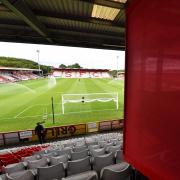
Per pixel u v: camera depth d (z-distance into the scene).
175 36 0.91
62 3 5.90
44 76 58.72
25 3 5.29
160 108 1.02
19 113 18.36
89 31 8.81
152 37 1.06
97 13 6.52
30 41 9.16
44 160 4.74
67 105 21.59
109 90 32.00
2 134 11.32
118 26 7.36
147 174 1.14
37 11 6.44
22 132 11.66
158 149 1.05
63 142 10.69
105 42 9.91
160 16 1.00
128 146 1.35
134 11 1.22
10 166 4.79
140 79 1.18
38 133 11.30
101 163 3.99
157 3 1.02
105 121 13.64
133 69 1.26
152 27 1.06
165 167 1.00
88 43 9.86
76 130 12.84
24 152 7.85
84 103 22.61
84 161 3.83
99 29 8.53
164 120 0.99
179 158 0.91
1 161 6.30
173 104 0.93
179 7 0.88
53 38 9.17
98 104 22.30
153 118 1.08
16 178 3.14
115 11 6.27
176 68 0.91
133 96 1.27
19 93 28.77
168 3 0.94
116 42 10.05
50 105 21.41
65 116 17.56
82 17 6.87
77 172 3.81
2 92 29.52
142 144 1.18
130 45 1.28
